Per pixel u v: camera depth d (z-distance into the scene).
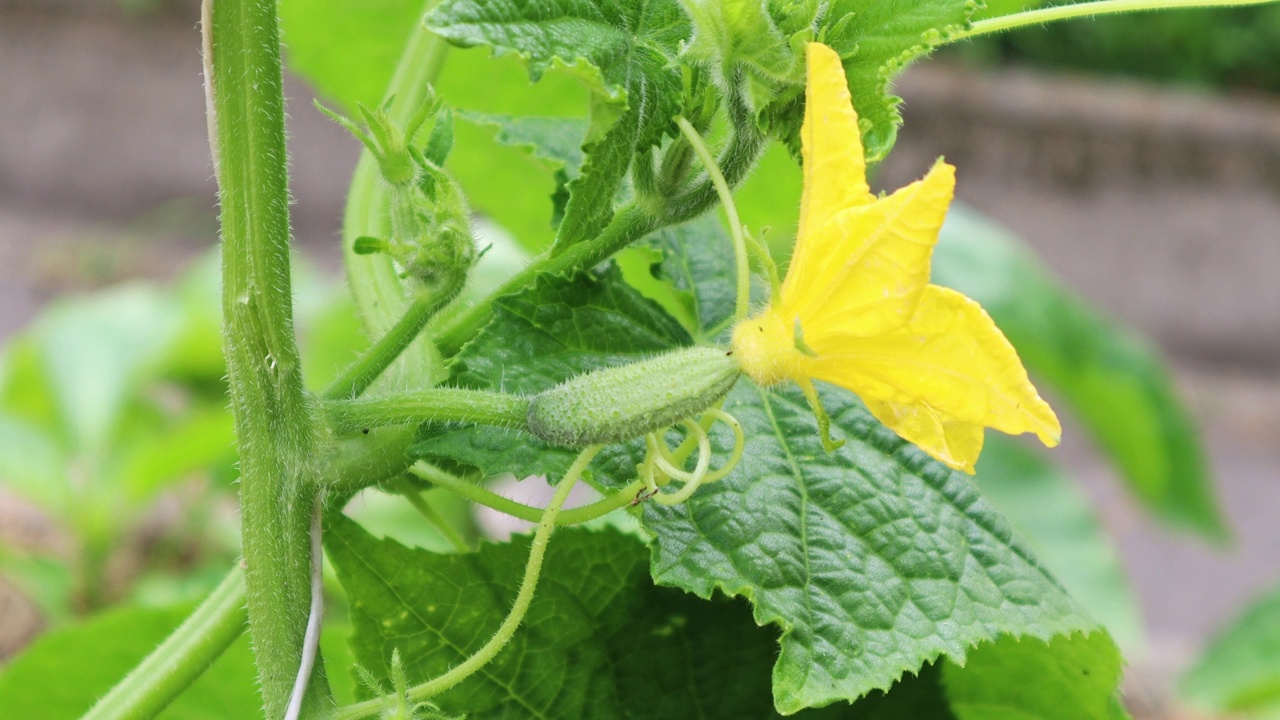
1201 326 2.89
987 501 0.55
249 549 0.51
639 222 0.54
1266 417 2.58
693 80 0.51
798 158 0.51
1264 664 1.22
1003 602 0.53
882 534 0.53
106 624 0.63
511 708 0.56
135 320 1.42
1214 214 3.02
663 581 0.51
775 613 0.51
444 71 0.66
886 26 0.50
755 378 0.49
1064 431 2.38
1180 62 3.37
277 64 0.49
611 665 0.56
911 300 0.48
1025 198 3.05
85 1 3.06
